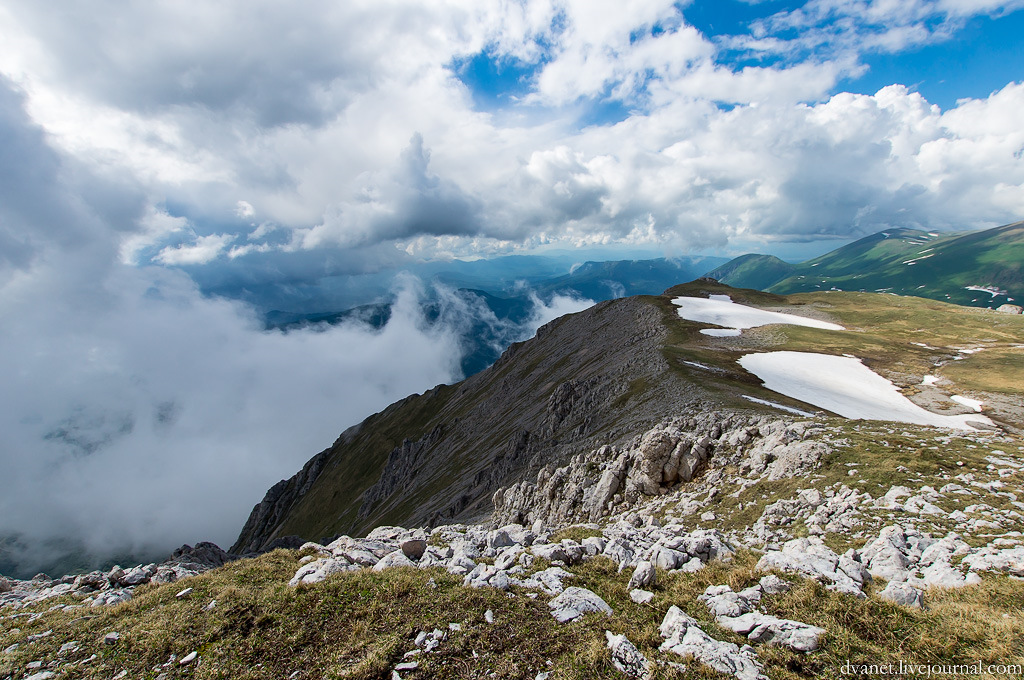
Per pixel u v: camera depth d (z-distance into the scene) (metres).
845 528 22.09
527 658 11.73
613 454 47.75
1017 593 12.70
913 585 14.70
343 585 14.93
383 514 143.38
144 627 13.73
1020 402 72.81
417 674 11.16
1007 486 21.92
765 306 172.62
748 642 12.22
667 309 140.12
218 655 12.30
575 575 16.77
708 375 69.19
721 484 34.31
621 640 11.95
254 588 16.00
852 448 30.78
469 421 169.75
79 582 19.25
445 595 14.40
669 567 17.44
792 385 72.94
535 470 64.88
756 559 18.30
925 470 25.73
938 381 84.75
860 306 170.50
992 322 140.12
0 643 13.65
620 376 82.12
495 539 22.12
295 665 11.83
